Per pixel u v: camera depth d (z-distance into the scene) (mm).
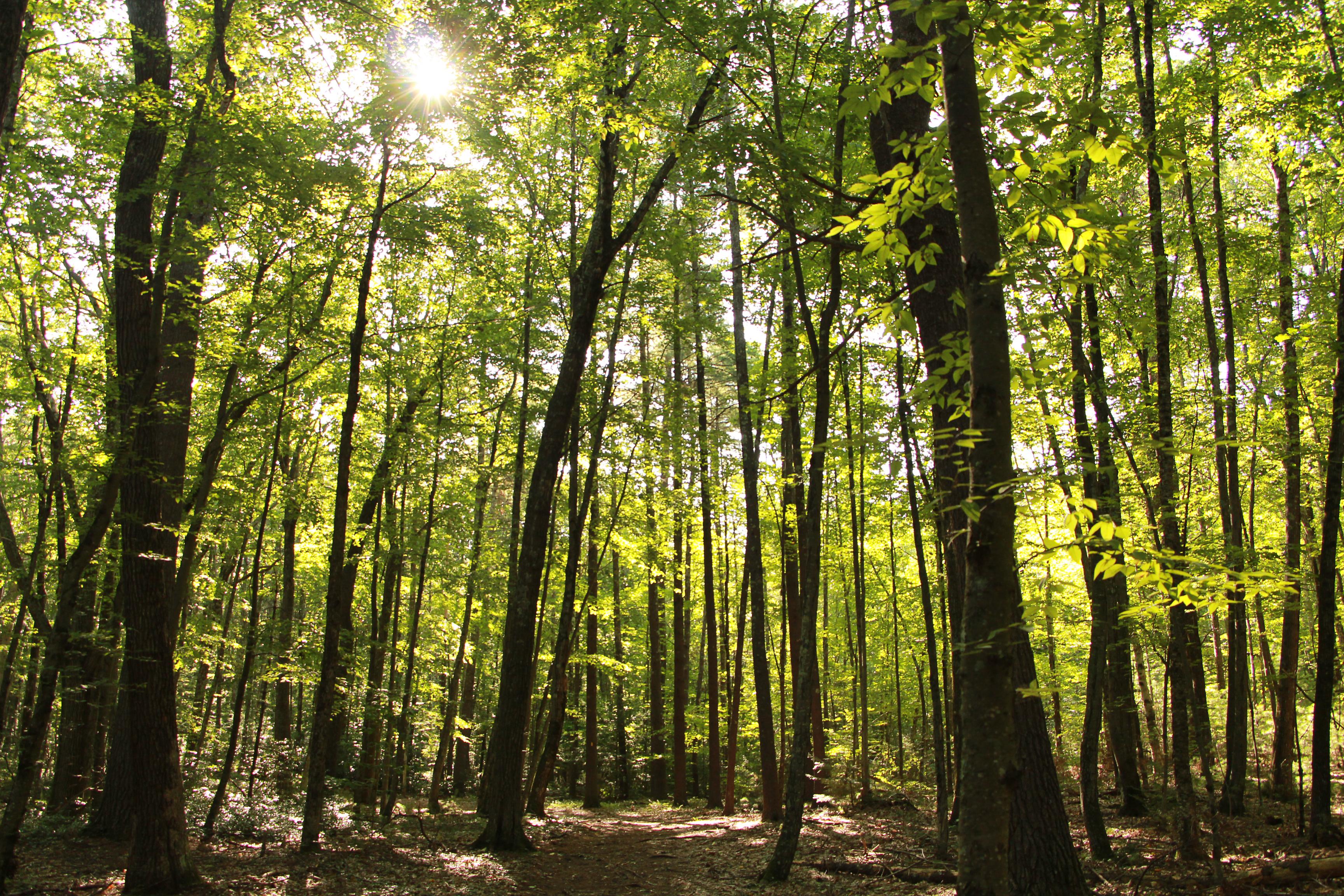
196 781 13219
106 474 8211
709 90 9992
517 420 17094
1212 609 3451
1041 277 3865
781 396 9359
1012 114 3283
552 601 20828
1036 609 3053
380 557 14180
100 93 9266
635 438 16266
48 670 7477
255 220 9461
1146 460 9992
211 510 13234
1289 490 12312
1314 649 13961
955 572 7535
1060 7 3373
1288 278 10672
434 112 9531
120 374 8492
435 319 15547
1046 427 10406
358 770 16891
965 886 2658
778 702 22750
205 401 12844
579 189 15430
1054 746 18688
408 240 10320
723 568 21609
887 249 3773
